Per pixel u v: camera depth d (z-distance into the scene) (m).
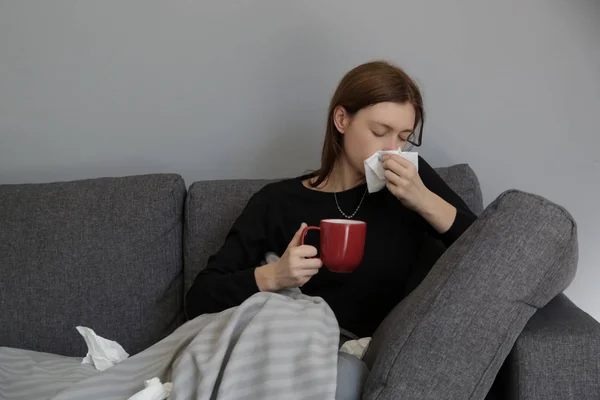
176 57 2.12
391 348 1.17
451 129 2.07
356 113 1.54
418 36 2.04
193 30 2.11
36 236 1.80
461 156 2.08
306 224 1.54
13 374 1.50
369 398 1.16
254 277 1.46
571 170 2.04
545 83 2.02
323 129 2.11
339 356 1.25
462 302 1.15
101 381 1.30
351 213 1.61
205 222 1.83
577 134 2.03
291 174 2.14
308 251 1.40
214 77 2.12
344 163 1.63
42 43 2.13
